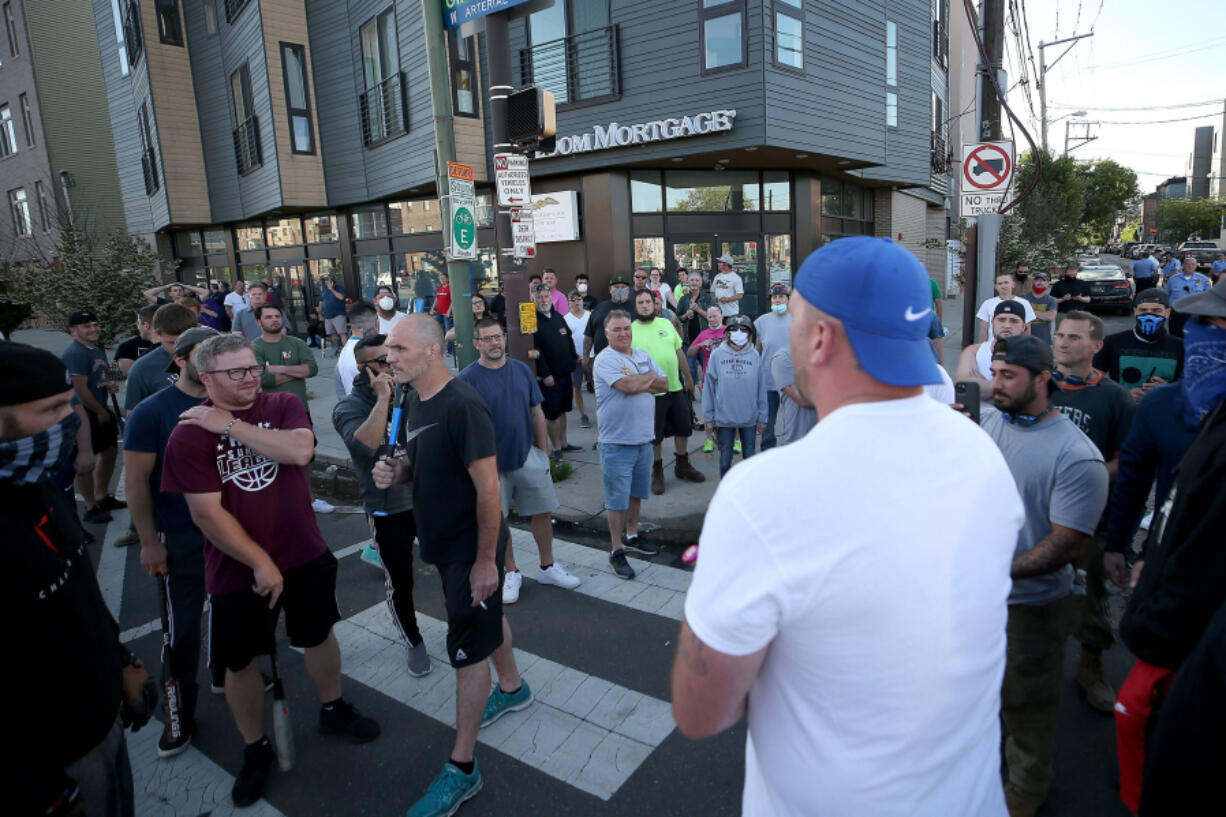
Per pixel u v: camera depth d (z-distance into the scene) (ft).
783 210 47.91
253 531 9.16
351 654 12.80
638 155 40.47
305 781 9.49
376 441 11.16
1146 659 6.35
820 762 3.42
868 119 44.57
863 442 3.36
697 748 9.85
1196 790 4.68
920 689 3.34
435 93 18.80
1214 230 220.64
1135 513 8.98
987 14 27.17
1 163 85.97
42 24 76.84
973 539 3.48
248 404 9.10
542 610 13.98
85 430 18.47
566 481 21.67
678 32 38.60
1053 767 9.25
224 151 60.03
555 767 9.56
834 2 41.24
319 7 50.60
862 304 3.40
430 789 8.74
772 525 3.27
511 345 20.83
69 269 41.42
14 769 5.32
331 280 51.37
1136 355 15.31
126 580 16.44
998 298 23.52
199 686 12.17
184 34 60.54
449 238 19.29
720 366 18.90
